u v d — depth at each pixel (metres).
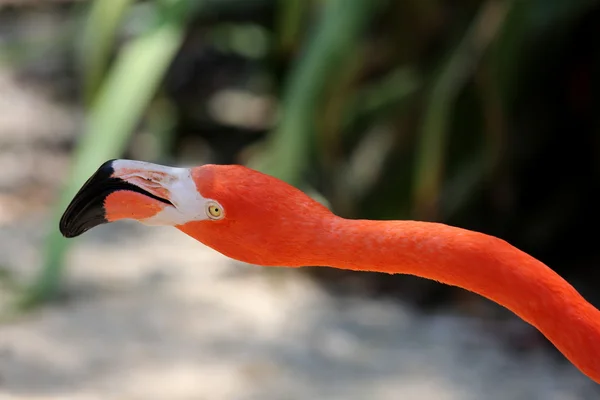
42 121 5.71
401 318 3.87
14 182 4.79
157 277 3.94
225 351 3.30
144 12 5.29
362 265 1.87
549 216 4.62
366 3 3.62
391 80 4.62
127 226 4.56
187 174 1.90
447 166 4.42
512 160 4.48
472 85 4.28
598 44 4.39
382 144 4.61
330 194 4.31
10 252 3.97
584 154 4.62
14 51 5.45
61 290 3.69
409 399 3.03
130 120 3.71
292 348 3.39
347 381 3.13
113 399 2.86
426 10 4.41
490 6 4.05
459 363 3.42
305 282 4.16
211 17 5.42
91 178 1.91
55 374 3.02
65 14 7.14
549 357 3.60
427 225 1.87
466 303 4.12
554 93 4.54
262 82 6.01
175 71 6.18
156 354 3.22
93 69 4.04
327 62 3.63
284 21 4.25
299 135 3.67
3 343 3.20
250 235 1.87
